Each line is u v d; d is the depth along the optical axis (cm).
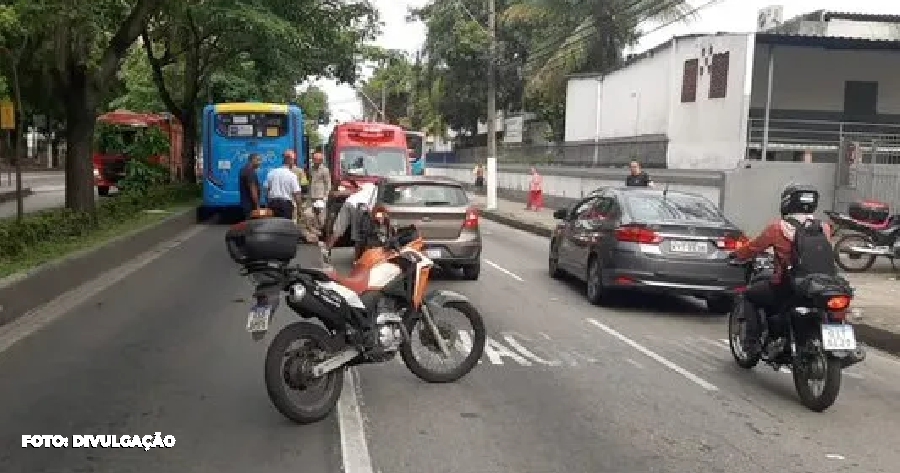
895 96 3178
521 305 1213
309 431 636
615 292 1250
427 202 1389
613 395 757
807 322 743
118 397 712
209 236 2136
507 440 624
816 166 2122
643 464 584
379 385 767
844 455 618
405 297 744
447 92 5016
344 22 3036
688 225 1159
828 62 3138
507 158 4591
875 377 883
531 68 4519
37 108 4059
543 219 2756
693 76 2895
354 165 2461
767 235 795
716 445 630
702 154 2823
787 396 777
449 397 733
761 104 3098
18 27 1488
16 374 781
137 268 1510
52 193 3534
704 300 1330
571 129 4012
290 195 1606
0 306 984
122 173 3155
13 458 573
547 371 835
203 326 1004
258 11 2636
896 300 1289
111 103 4731
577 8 3888
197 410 680
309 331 664
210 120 2497
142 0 1861
